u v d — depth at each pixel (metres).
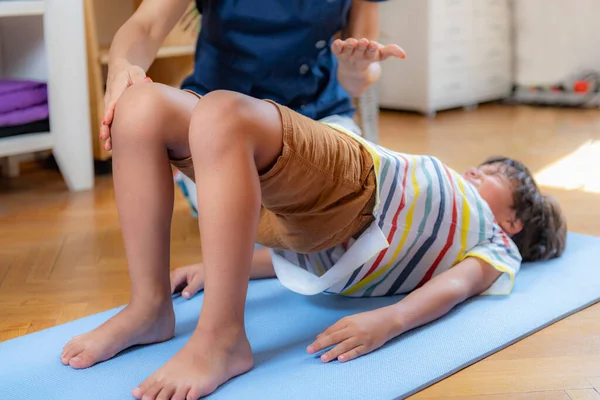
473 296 1.31
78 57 2.23
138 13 1.31
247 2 1.43
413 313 1.14
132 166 1.03
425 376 1.00
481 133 3.20
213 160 0.93
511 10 4.20
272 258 1.29
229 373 0.97
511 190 1.44
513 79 4.26
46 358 1.05
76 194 2.25
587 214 1.89
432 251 1.28
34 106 2.22
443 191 1.25
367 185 1.12
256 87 1.52
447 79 3.86
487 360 1.07
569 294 1.31
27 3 2.14
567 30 4.00
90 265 1.55
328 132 1.08
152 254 1.06
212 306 0.95
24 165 2.69
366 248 1.12
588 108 3.89
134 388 0.91
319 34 1.47
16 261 1.58
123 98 1.05
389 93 3.98
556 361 1.06
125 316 1.06
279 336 1.15
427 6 3.70
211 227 0.94
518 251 1.38
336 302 1.30
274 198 1.04
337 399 0.93
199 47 1.55
